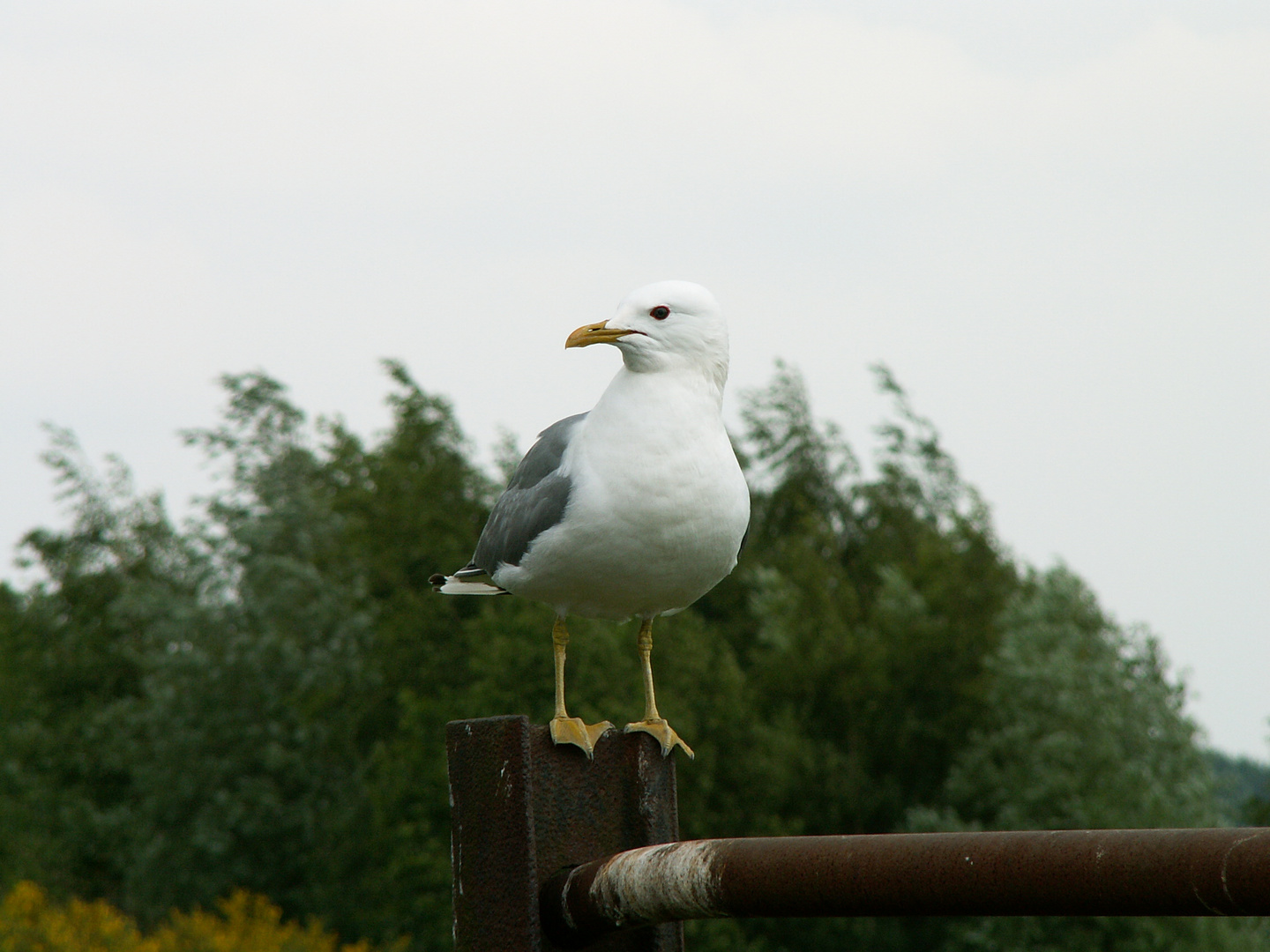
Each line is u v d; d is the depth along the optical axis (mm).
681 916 2459
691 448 4055
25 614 36281
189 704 26375
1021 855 1935
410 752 22422
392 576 28641
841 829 25125
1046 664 22438
